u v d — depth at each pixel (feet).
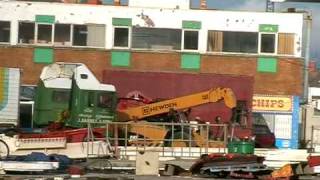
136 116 116.26
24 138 95.25
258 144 140.56
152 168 81.76
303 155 95.40
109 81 128.77
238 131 120.06
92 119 109.29
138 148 100.73
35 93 123.95
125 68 151.23
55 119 112.06
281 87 151.94
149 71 138.82
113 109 110.42
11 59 150.82
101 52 151.33
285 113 151.53
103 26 152.25
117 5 156.25
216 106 123.03
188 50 152.46
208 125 104.42
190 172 83.35
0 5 151.43
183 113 117.08
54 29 152.15
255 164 80.59
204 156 83.66
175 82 128.47
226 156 81.66
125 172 84.79
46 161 82.23
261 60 152.35
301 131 182.09
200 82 128.26
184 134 107.76
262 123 150.51
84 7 152.35
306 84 196.24
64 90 112.98
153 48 152.46
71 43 152.05
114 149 100.78
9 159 83.71
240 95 127.95
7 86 111.96
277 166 94.22
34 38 151.94
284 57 152.35
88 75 110.63
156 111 116.57
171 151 102.99
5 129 101.50
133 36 152.35
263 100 151.53
